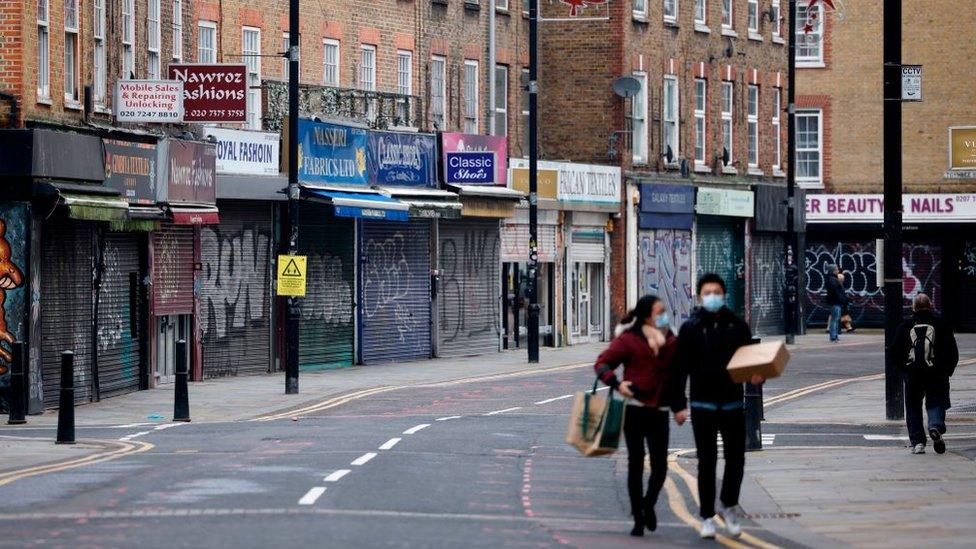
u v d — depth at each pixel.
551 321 60.12
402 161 51.94
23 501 19.94
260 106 45.69
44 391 35.16
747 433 27.75
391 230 51.53
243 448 26.70
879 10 78.12
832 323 66.69
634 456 18.36
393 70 52.91
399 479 22.33
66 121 36.34
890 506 20.83
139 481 21.73
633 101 64.38
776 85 76.00
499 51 59.34
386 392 40.62
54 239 35.50
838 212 77.69
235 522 17.91
